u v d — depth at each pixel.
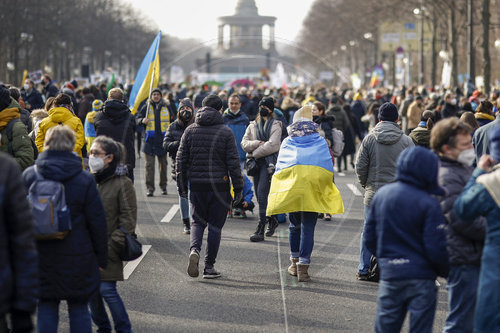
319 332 9.43
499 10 78.12
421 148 7.64
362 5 101.75
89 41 122.75
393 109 11.68
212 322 9.80
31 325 6.76
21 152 12.32
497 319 7.50
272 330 9.49
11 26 84.81
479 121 16.22
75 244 8.05
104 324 9.37
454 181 8.13
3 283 6.38
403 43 88.88
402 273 7.53
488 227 7.59
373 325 9.72
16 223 6.48
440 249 7.44
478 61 96.31
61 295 8.02
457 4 69.69
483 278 7.59
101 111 15.23
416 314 7.51
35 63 105.62
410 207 7.52
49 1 93.44
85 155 15.38
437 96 31.25
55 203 7.84
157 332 9.39
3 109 12.38
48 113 15.08
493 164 7.89
